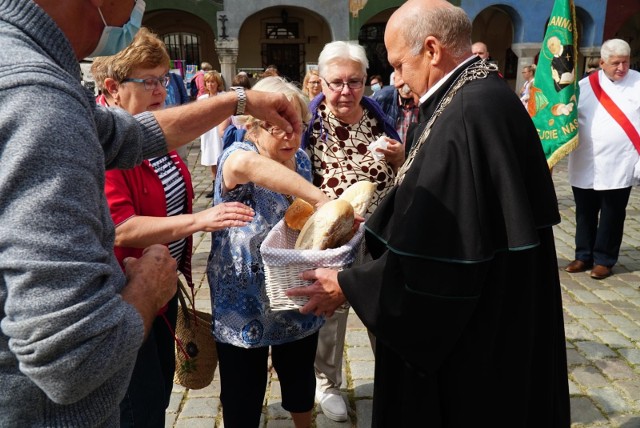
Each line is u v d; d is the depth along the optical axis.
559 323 1.88
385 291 1.58
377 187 2.58
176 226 1.76
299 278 1.73
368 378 3.18
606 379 3.18
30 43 0.97
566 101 4.39
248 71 16.73
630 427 2.76
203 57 19.02
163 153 1.52
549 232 1.76
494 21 19.72
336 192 2.55
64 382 0.92
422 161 1.58
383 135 2.67
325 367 2.79
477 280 1.50
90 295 0.94
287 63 19.12
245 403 2.09
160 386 1.85
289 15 18.66
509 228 1.49
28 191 0.87
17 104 0.88
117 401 1.12
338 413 2.76
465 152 1.52
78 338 0.91
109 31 1.15
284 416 2.85
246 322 1.99
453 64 1.71
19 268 0.86
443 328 1.53
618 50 4.37
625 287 4.59
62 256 0.90
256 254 1.97
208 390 3.09
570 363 3.36
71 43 1.10
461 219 1.48
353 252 1.76
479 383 1.63
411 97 3.59
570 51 4.34
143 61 1.90
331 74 2.49
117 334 0.99
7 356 0.98
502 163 1.51
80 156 0.93
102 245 1.08
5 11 0.97
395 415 1.82
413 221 1.51
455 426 1.69
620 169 4.51
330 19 16.56
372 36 19.28
